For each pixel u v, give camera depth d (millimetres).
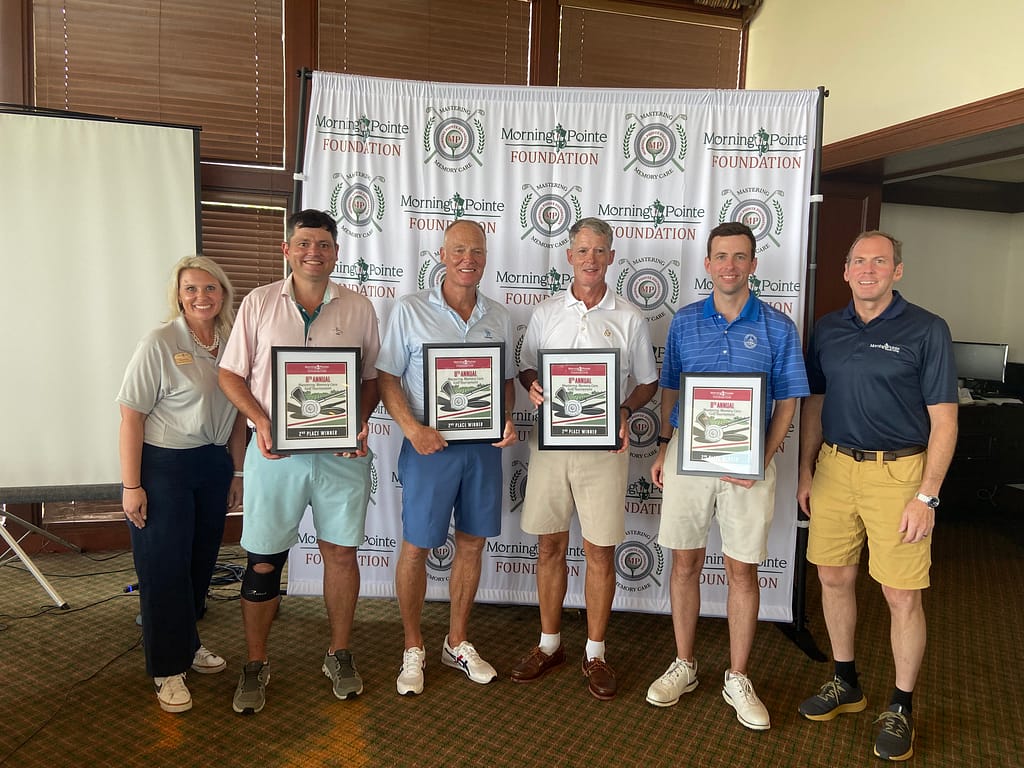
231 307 2309
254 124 3762
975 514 5027
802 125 2760
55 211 3107
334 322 2223
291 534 2238
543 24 4027
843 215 4383
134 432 2084
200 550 2375
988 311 5684
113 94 3584
